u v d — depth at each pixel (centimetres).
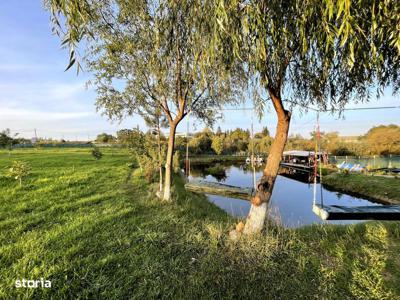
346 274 281
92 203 617
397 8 169
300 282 266
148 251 335
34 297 231
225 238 379
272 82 313
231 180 1967
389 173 1688
